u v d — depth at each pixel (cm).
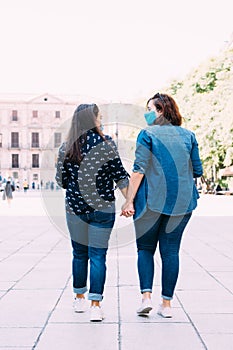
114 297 555
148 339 404
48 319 464
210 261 817
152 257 481
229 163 3738
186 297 555
